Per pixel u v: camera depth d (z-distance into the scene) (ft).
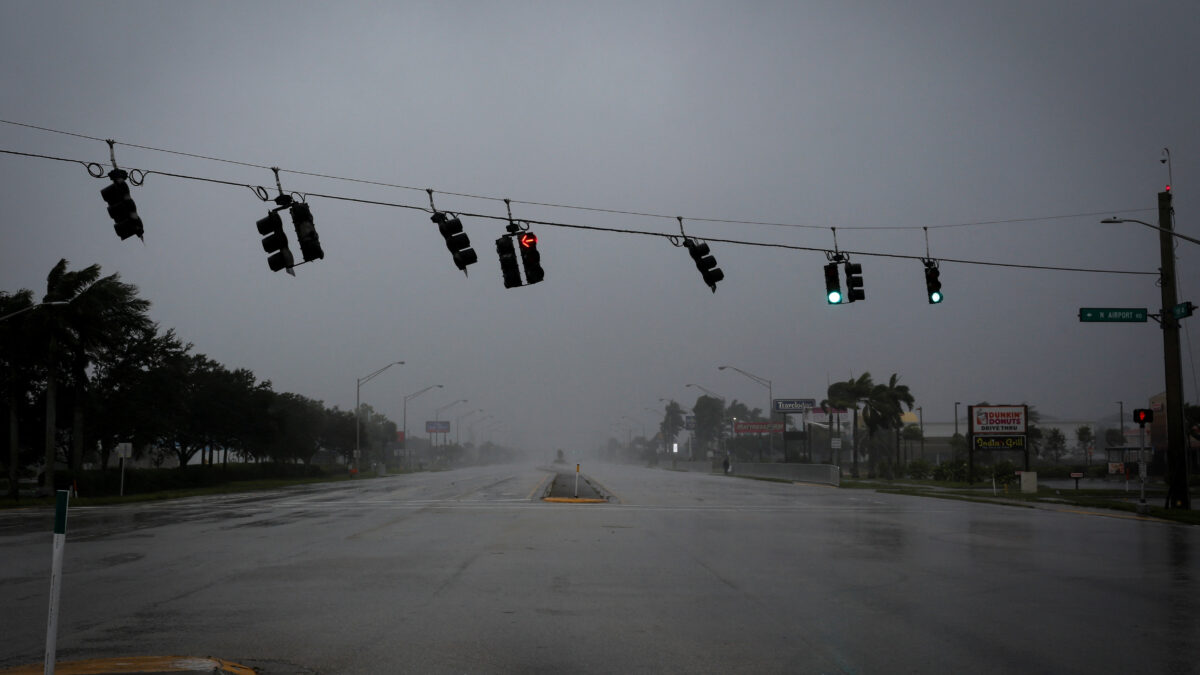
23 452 172.24
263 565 46.44
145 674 22.74
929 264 81.76
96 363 159.02
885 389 231.91
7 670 23.89
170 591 37.88
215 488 161.89
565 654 26.48
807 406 298.35
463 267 66.28
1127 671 24.68
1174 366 91.66
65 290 143.23
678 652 26.76
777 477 218.18
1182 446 90.74
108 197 56.75
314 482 199.72
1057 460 338.54
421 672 24.34
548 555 50.88
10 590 38.55
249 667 24.72
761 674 24.27
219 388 204.64
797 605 34.76
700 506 98.58
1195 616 32.65
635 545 56.49
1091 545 58.13
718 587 39.22
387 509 92.94
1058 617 32.40
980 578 42.34
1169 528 72.38
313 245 61.36
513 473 284.61
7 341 138.31
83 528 73.15
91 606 34.35
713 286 72.69
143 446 181.98
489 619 31.68
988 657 26.22
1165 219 92.89
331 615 32.40
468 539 60.03
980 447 164.25
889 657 26.21
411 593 37.29
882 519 80.53
